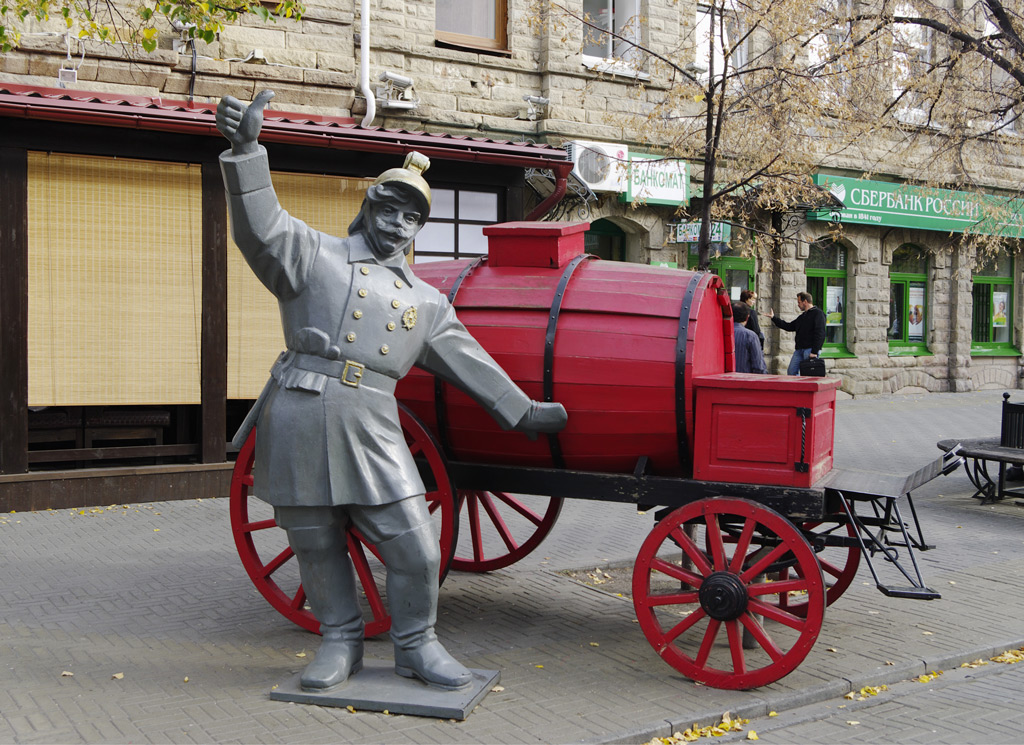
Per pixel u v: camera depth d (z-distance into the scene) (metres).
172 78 10.62
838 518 5.15
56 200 8.60
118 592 6.16
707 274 5.28
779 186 9.52
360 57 12.23
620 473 5.18
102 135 8.62
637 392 4.92
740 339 9.49
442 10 13.38
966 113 12.08
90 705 4.32
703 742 4.15
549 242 5.33
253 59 11.22
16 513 8.34
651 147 14.18
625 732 4.11
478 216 10.69
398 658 4.56
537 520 6.66
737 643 4.65
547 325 5.11
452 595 6.32
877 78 10.99
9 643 5.15
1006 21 10.66
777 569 5.07
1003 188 19.28
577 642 5.40
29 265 8.52
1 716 4.17
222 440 9.34
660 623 5.77
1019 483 10.88
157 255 9.03
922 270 20.47
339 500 4.30
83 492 8.66
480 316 5.26
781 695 4.59
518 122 13.62
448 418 5.34
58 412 8.98
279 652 5.11
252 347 9.52
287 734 4.04
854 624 5.81
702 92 9.05
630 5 14.50
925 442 13.25
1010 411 9.77
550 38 13.62
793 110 9.60
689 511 4.73
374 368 4.33
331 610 4.55
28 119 8.33
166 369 9.12
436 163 10.19
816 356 13.41
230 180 3.99
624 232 15.87
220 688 4.56
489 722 4.21
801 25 9.40
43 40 9.73
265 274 4.26
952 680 5.00
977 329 21.69
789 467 4.68
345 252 4.36
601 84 14.11
